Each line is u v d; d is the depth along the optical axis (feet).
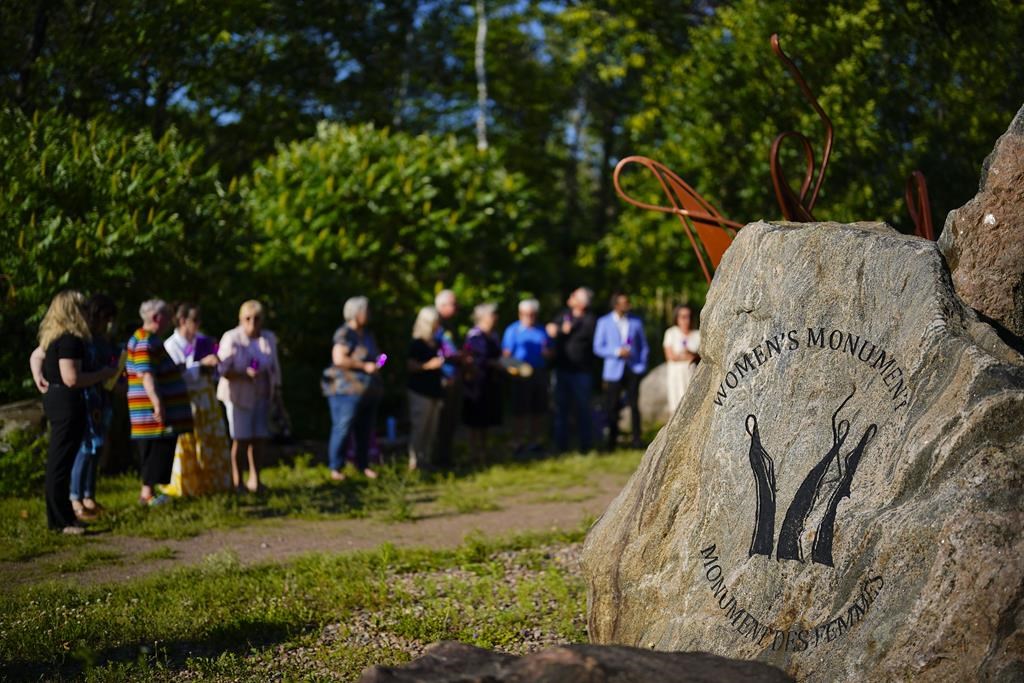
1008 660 11.31
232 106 70.49
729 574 13.76
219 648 17.63
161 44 53.93
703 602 13.89
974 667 11.48
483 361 42.75
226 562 22.75
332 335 49.49
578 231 98.12
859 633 12.38
